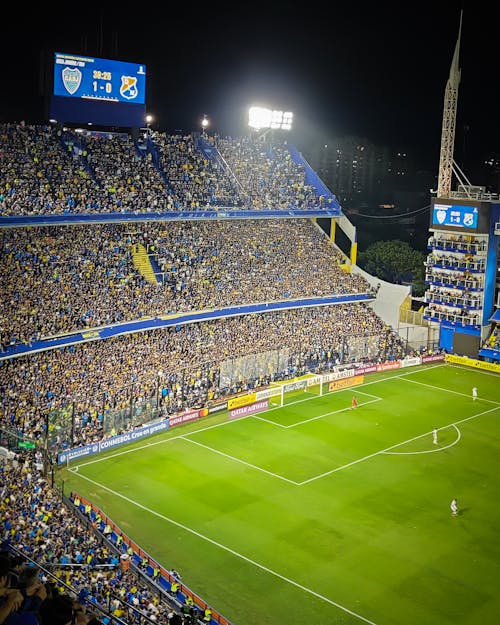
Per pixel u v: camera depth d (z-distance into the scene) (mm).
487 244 110125
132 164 107875
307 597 51062
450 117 115000
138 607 45031
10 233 92125
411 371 106438
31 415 72062
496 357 109500
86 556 50062
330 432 81875
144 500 64438
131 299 93125
